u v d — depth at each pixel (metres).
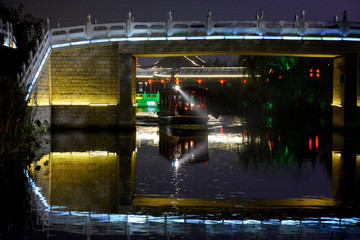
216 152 20.23
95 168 15.13
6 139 17.61
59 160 16.95
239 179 13.23
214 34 32.28
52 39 32.53
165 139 26.94
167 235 7.84
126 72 32.66
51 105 32.59
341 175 14.02
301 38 31.97
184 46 32.41
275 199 10.53
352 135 29.89
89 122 32.91
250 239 7.63
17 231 7.97
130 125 32.78
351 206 9.85
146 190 11.55
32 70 29.11
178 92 40.66
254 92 58.88
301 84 57.09
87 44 32.66
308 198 10.66
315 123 43.78
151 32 32.44
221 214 9.15
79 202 10.14
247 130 35.25
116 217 8.92
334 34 31.98
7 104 17.36
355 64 31.91
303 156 18.81
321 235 7.83
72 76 33.00
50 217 8.89
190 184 12.40
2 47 30.19
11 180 12.71
